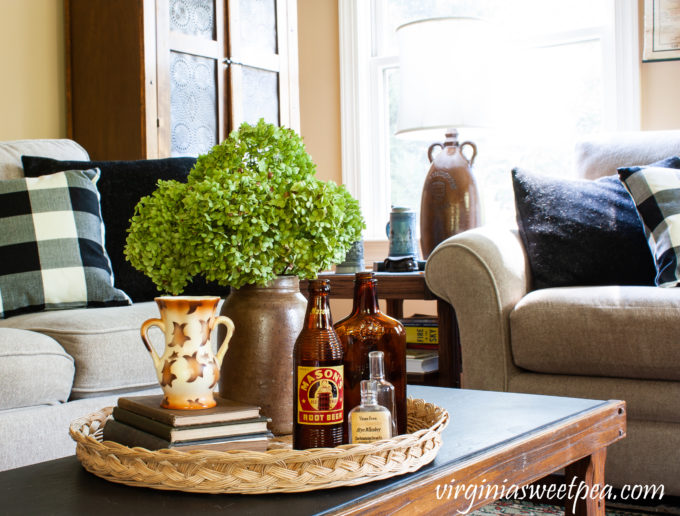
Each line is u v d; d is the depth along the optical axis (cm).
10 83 310
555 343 192
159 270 111
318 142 400
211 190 105
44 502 82
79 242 207
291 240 109
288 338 111
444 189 266
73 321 179
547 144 352
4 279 196
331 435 97
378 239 379
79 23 313
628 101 323
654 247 214
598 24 338
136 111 295
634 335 183
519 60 355
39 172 228
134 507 80
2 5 308
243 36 335
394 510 84
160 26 298
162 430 92
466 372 206
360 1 392
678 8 312
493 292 202
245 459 84
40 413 163
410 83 274
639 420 183
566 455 114
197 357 97
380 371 100
